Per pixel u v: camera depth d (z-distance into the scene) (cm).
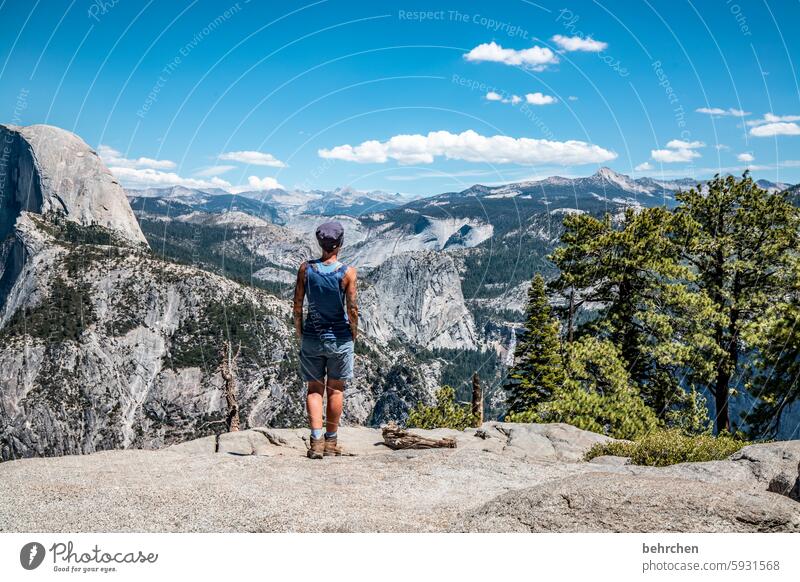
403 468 645
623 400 2350
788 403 2362
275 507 469
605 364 2505
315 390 724
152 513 446
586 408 2217
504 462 685
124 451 700
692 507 404
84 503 463
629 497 418
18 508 451
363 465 658
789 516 398
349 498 512
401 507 495
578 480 457
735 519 397
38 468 584
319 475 595
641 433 2000
